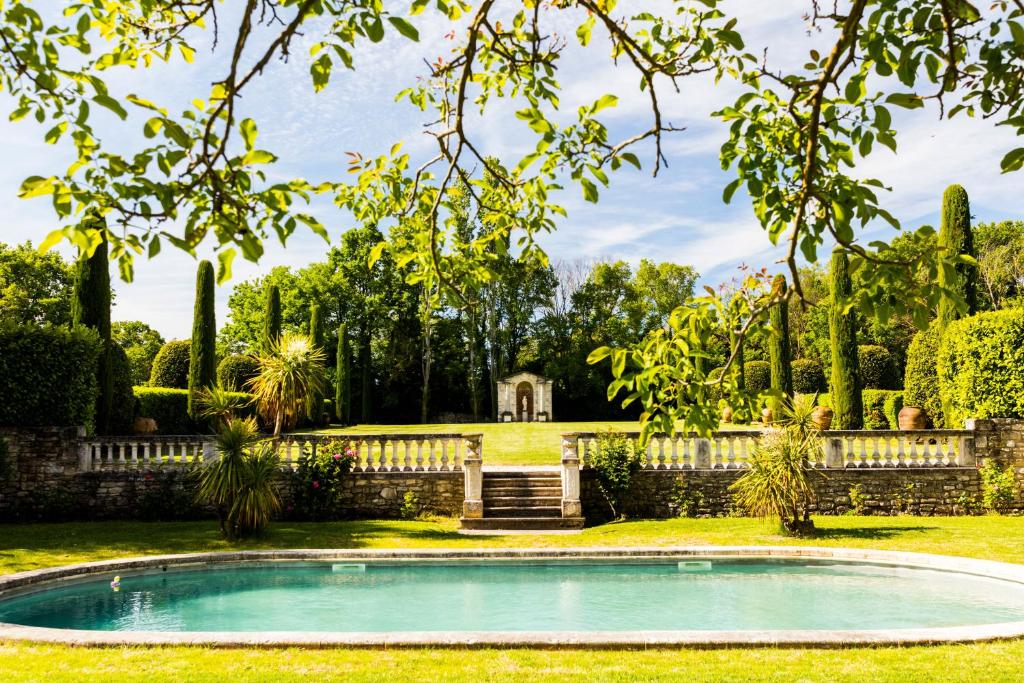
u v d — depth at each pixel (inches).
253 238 112.5
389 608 381.1
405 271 1849.2
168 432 995.9
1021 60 133.0
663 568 464.1
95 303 788.6
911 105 126.7
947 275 129.7
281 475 657.0
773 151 143.3
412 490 663.1
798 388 1443.2
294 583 434.9
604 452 653.3
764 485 535.2
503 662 254.8
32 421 653.3
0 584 377.7
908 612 365.1
